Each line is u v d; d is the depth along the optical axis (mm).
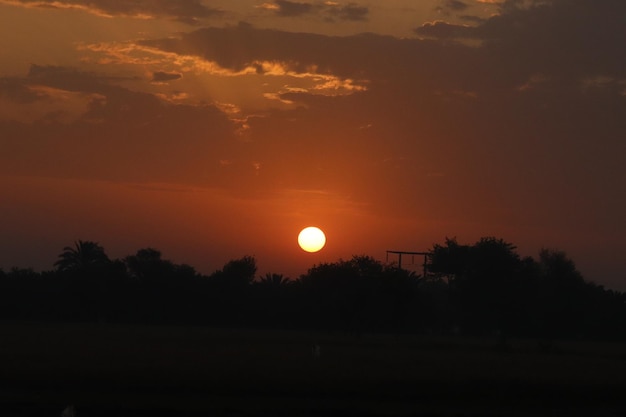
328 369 180750
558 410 141875
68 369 160250
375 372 175125
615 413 141625
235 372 164625
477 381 161750
